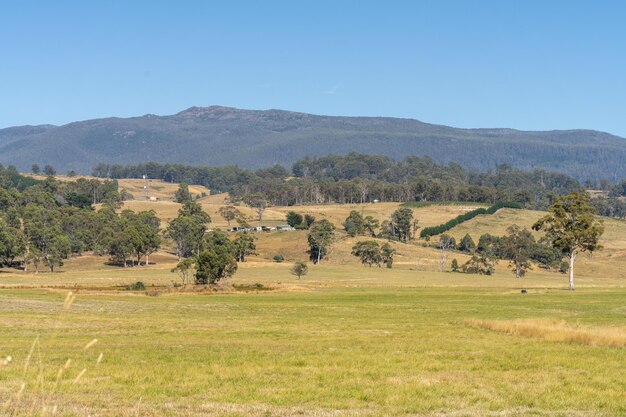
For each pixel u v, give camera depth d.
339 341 41.56
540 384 27.27
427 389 25.77
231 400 23.34
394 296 89.94
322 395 24.47
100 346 38.03
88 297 81.81
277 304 75.88
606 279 158.25
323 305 74.94
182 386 25.70
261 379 27.48
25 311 59.88
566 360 33.53
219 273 113.44
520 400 24.19
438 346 38.97
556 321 51.75
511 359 33.97
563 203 110.12
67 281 117.44
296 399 23.61
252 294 93.62
